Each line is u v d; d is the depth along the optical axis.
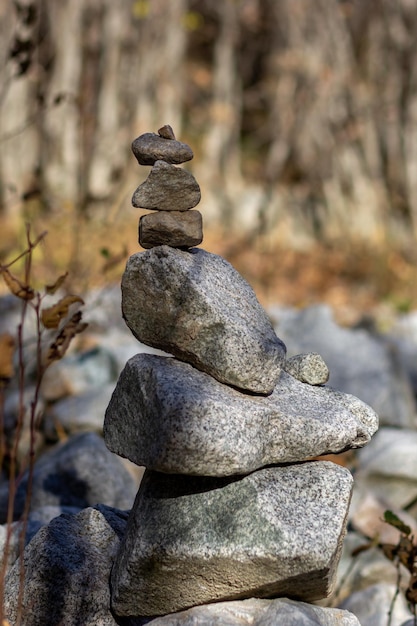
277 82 17.75
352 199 16.64
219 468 2.40
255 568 2.43
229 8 17.64
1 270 2.41
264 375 2.57
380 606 3.63
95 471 4.01
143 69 15.40
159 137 2.68
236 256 11.98
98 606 2.66
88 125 14.19
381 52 16.91
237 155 17.64
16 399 5.24
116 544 2.82
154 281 2.63
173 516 2.54
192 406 2.41
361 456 5.07
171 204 2.65
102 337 6.50
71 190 13.77
